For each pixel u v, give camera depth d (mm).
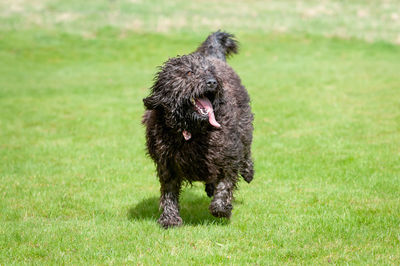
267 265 6402
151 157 7973
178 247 7016
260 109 18391
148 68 30578
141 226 7965
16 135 15797
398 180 9914
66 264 6523
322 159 11781
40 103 21312
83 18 42594
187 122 7238
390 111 16984
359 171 10742
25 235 7535
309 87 22781
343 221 7867
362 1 49469
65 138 15211
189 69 7219
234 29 40031
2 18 41688
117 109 19797
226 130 7590
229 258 6617
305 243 7109
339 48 35000
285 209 8727
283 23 41781
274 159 12070
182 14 44344
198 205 9422
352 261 6418
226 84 8461
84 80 27172
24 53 34000
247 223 8062
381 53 33219
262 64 30234
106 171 11547
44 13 43750
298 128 15375
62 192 9992
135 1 48875
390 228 7516
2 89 24703
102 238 7434
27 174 11336
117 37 38312
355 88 22031
